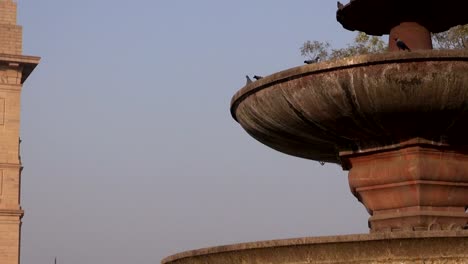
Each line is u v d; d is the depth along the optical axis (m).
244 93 10.85
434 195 10.49
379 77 9.65
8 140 55.84
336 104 10.05
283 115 10.55
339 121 10.35
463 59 9.46
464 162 10.66
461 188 10.66
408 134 10.40
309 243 8.92
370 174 10.90
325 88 9.95
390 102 9.80
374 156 10.88
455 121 10.11
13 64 56.00
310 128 10.68
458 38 22.66
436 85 9.60
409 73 9.56
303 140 11.23
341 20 12.57
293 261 9.12
